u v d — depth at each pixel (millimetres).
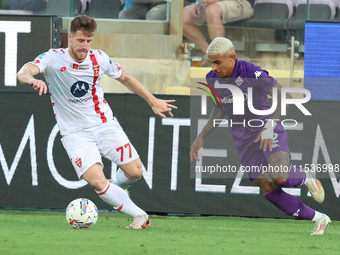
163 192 26766
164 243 17203
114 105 26844
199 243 17594
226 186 26625
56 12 37094
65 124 20391
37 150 27234
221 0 36594
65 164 27141
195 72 36625
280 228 24203
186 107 26578
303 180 20703
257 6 36625
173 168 26734
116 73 20750
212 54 21438
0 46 28719
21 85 28688
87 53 20062
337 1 36188
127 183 21531
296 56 36125
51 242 16719
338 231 23156
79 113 20234
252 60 36656
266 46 36531
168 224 24391
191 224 24781
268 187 21000
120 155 20531
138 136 26766
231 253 15641
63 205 27234
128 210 20875
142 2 37562
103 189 20203
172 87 36750
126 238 18000
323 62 30000
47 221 23969
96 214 20734
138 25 37688
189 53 37125
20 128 27266
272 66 36438
